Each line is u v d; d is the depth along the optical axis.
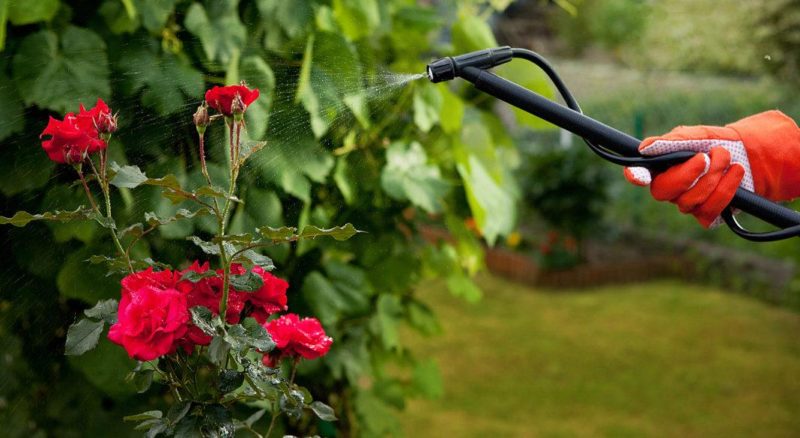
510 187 2.46
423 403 4.14
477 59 1.11
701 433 3.84
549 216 6.29
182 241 1.74
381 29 2.05
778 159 1.26
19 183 1.64
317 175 1.83
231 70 1.69
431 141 2.24
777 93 6.57
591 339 5.10
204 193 1.04
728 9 6.53
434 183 2.08
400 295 2.31
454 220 2.41
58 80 1.61
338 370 2.08
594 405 4.15
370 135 2.10
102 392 1.89
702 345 4.98
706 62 7.35
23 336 1.79
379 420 2.27
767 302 5.77
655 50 7.97
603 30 11.08
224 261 1.07
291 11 1.83
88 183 1.66
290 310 2.02
